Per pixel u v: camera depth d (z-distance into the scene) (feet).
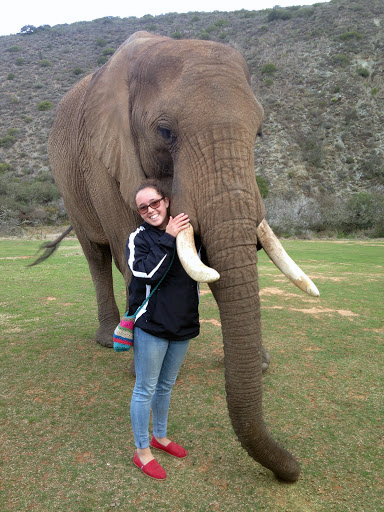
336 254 60.95
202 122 10.18
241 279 9.18
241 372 9.01
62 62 256.52
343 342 20.68
